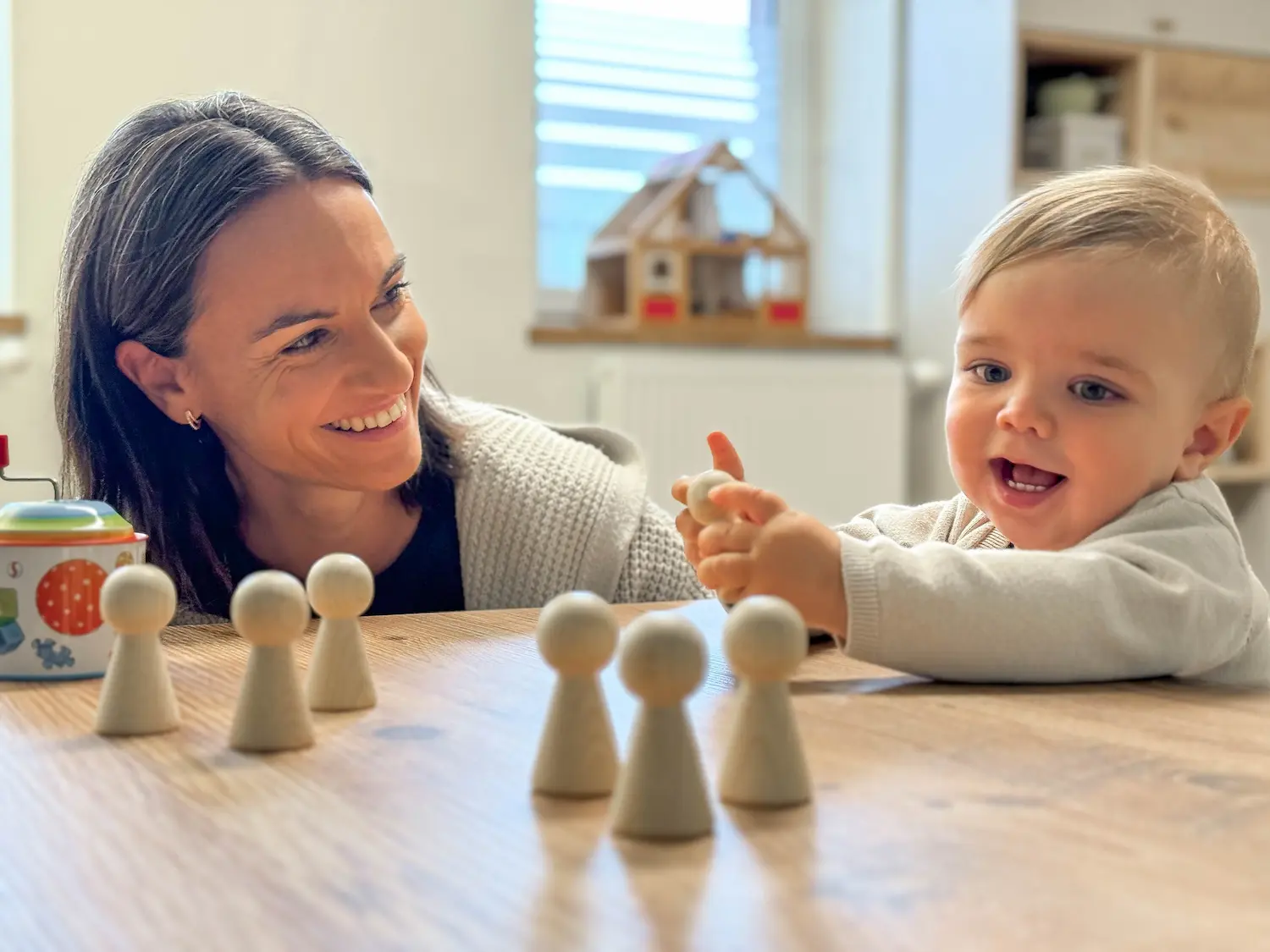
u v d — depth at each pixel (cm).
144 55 217
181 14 219
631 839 45
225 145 101
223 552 111
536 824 46
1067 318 86
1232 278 88
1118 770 53
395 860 43
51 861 43
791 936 36
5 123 215
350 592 64
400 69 235
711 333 265
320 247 100
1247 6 278
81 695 70
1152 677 74
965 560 73
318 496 110
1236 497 271
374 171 235
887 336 283
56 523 75
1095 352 85
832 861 42
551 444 124
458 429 120
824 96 296
